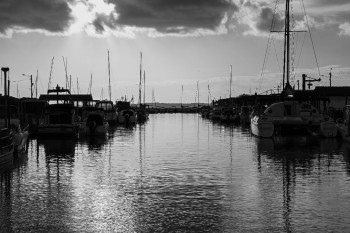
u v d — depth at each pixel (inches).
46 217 605.3
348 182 834.2
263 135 1835.6
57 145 1592.0
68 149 1450.5
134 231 547.2
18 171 982.4
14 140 1262.3
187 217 604.4
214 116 4060.0
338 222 574.2
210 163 1098.1
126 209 647.1
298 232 537.3
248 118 3043.8
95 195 737.0
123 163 1105.4
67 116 1932.8
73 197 722.2
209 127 2839.6
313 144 1551.4
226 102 4854.8
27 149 1441.9
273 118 1831.9
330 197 709.9
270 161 1125.7
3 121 1533.0
